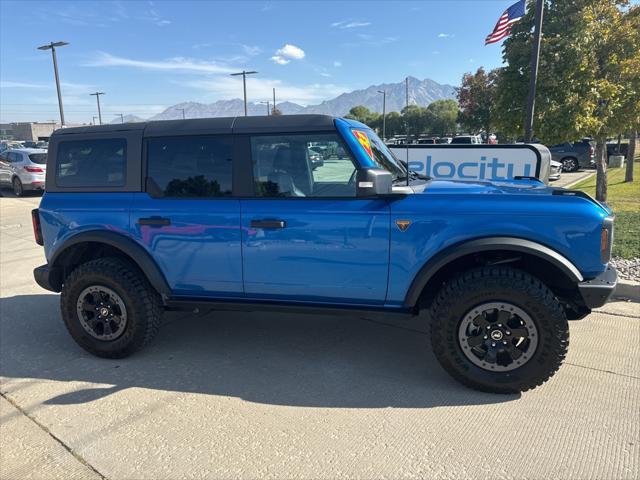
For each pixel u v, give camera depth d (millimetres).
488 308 3172
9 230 10203
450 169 6969
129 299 3799
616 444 2686
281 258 3529
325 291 3537
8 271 6953
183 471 2555
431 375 3588
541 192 3316
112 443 2818
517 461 2561
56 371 3785
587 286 3062
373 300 3486
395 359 3871
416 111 80562
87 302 3951
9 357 4062
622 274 5328
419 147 7047
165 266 3783
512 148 6672
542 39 8109
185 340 4344
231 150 3625
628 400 3141
